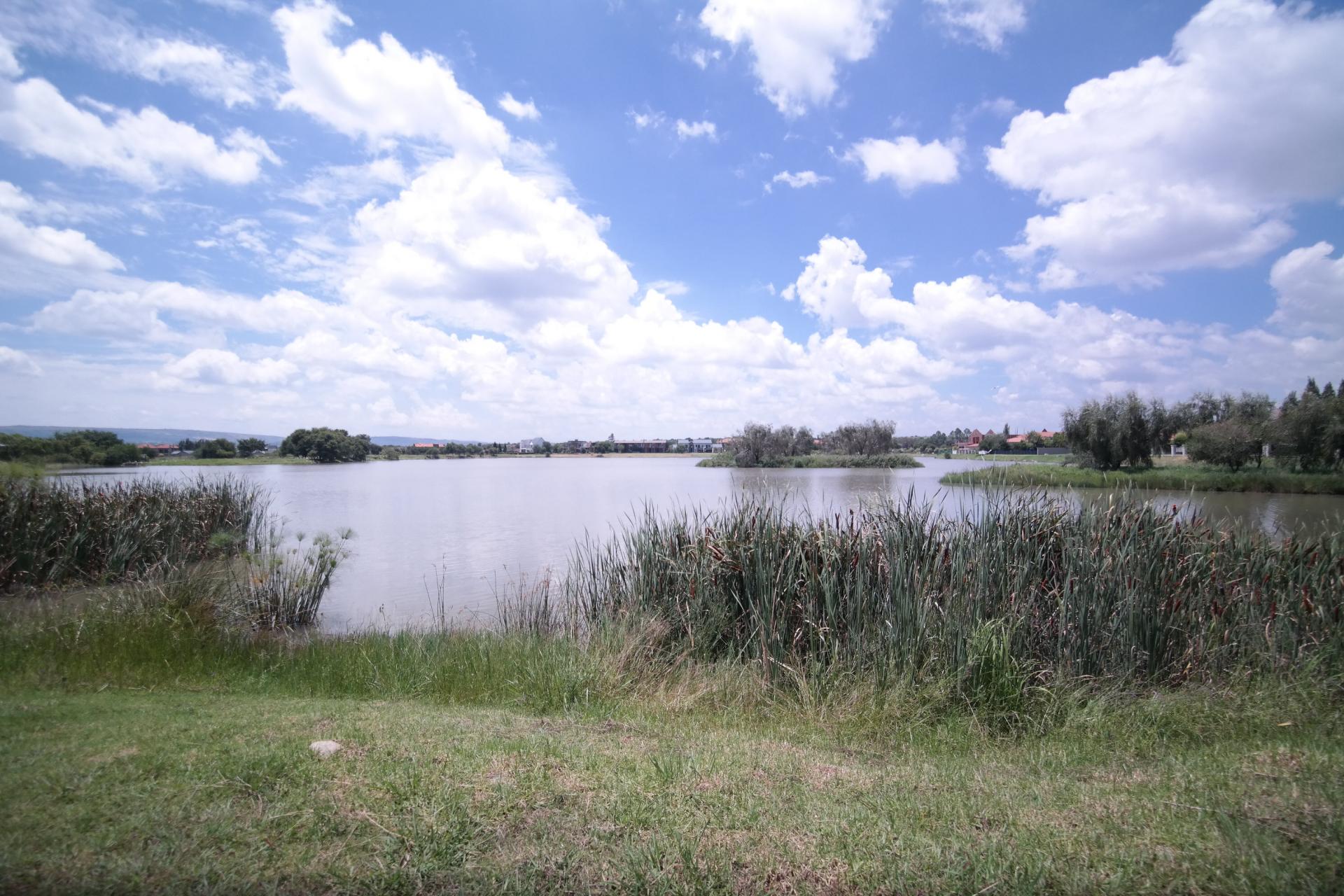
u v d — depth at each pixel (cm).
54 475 1561
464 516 2877
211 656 752
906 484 3894
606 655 716
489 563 1764
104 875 270
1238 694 611
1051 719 562
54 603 934
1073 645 683
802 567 812
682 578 880
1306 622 738
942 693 583
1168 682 686
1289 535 905
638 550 949
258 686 678
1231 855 309
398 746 425
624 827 325
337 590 1455
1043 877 292
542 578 1452
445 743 438
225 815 319
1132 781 416
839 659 698
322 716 515
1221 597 780
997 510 819
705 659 778
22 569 1191
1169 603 737
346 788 352
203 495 1745
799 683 657
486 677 688
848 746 516
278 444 9469
